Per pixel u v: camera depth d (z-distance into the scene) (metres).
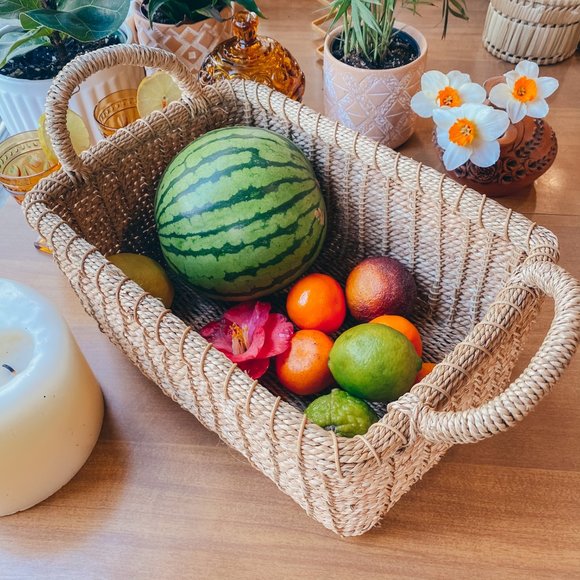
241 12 0.73
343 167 0.64
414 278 0.66
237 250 0.57
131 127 0.63
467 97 0.68
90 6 0.69
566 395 0.58
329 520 0.47
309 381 0.55
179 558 0.50
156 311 0.47
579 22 0.86
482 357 0.43
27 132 0.67
